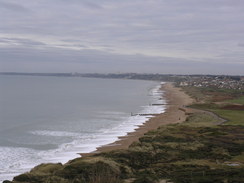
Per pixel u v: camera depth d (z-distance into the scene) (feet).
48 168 92.63
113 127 209.46
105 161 88.63
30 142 161.17
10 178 104.78
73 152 140.36
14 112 278.67
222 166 91.09
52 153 139.03
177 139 138.31
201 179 73.31
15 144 156.56
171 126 181.06
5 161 126.21
